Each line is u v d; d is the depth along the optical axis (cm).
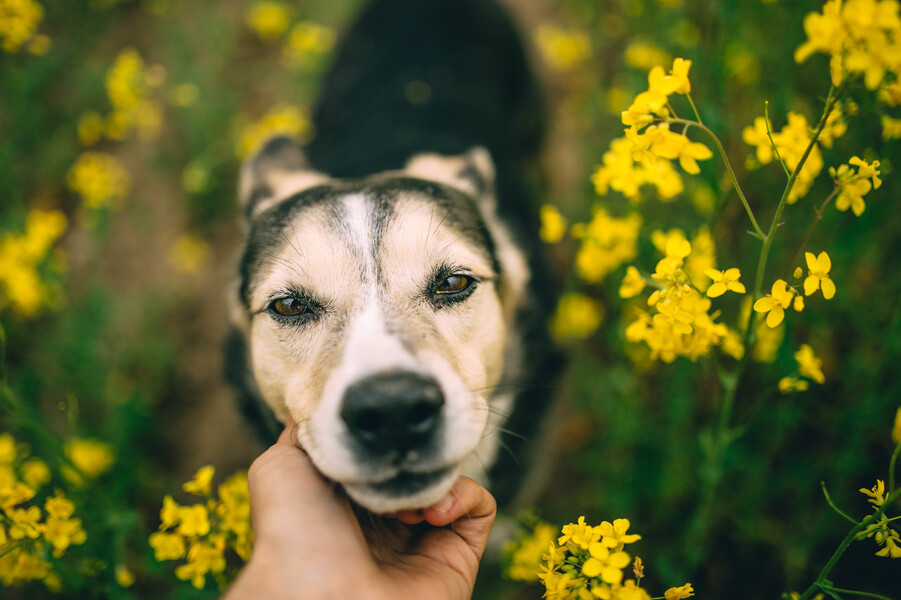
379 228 34
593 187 55
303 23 85
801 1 39
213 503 31
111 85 57
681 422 42
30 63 67
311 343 33
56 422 52
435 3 71
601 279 42
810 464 39
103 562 33
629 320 40
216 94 71
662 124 26
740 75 42
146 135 75
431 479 29
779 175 41
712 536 42
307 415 31
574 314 47
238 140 65
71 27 81
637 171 31
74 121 73
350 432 28
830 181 37
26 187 70
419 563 29
